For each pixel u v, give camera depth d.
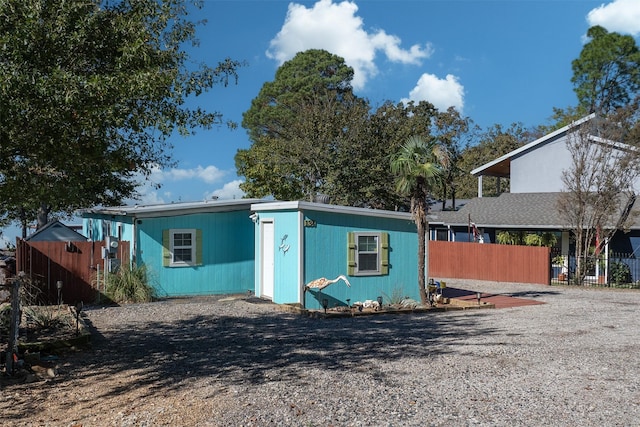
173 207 17.00
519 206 27.61
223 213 17.95
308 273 15.06
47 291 15.23
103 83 7.22
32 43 7.23
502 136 50.16
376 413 6.19
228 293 17.97
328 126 33.47
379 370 8.13
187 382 7.48
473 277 25.89
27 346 9.20
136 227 16.64
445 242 27.06
